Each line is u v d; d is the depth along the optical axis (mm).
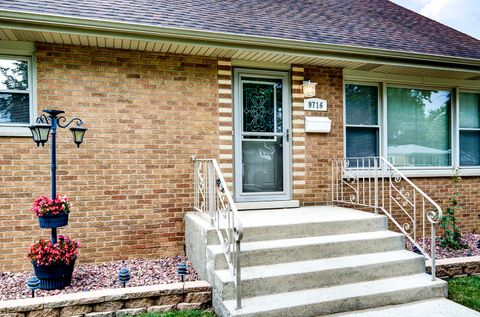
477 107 7559
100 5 5227
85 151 5102
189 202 5551
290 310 3605
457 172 7051
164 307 3932
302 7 7520
